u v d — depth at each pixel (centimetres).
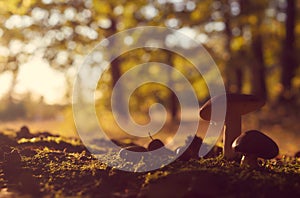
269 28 2870
